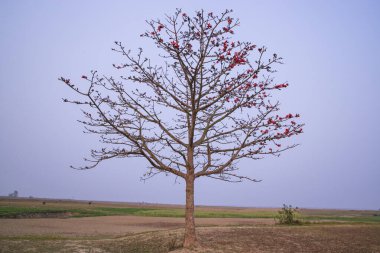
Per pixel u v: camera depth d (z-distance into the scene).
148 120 17.48
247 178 17.77
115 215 54.59
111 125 16.45
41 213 50.88
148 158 17.03
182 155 17.39
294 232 25.02
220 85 17.31
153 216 52.94
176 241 20.78
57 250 18.58
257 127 17.42
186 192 17.98
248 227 27.17
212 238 21.67
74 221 41.00
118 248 19.64
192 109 17.69
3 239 21.53
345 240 23.17
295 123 17.08
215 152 18.27
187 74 17.64
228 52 16.92
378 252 20.36
